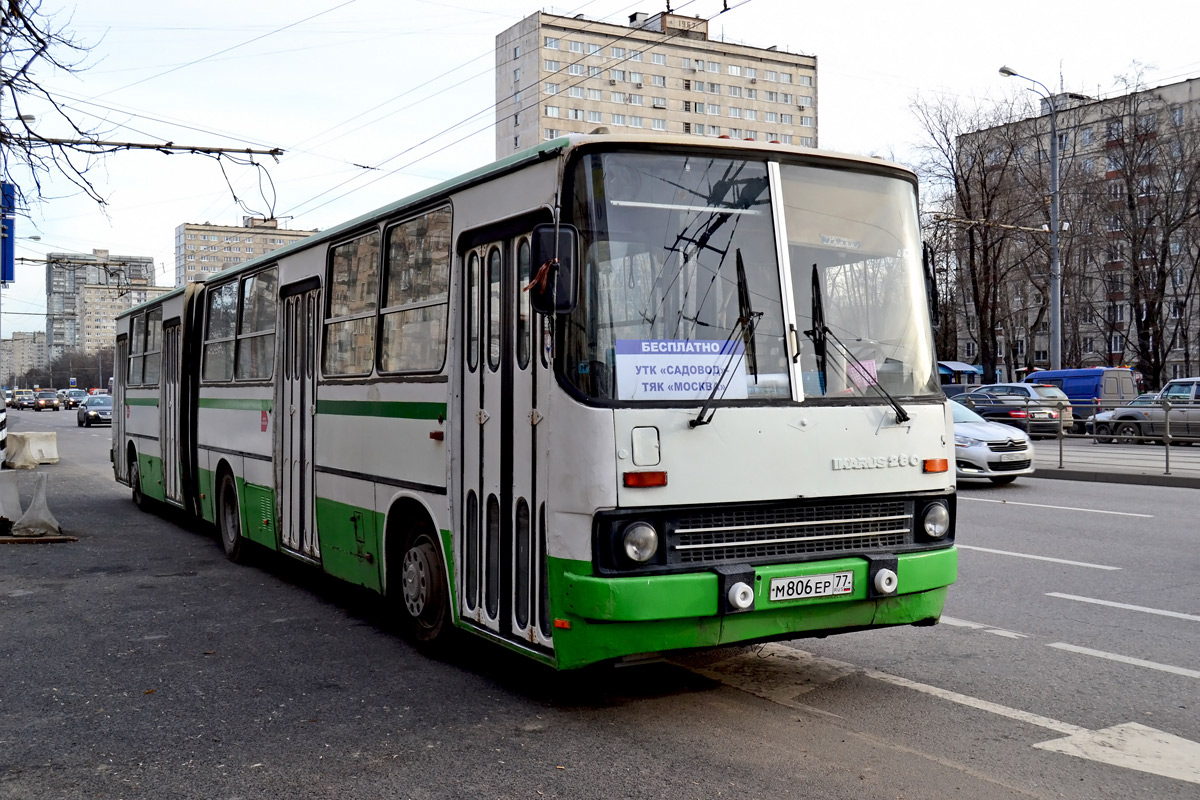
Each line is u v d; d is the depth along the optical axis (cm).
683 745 483
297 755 480
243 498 1011
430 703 558
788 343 528
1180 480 1695
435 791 432
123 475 1608
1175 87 6166
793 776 442
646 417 488
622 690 577
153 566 1027
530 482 532
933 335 586
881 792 424
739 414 506
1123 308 6334
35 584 929
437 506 629
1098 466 1900
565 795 425
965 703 545
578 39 9456
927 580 539
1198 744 481
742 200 534
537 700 561
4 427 1995
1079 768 451
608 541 480
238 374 1034
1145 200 4731
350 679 610
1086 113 4766
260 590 899
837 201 561
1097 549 1045
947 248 4459
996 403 2562
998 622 731
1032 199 4469
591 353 492
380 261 724
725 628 494
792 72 10544
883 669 612
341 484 775
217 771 462
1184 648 657
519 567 545
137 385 1505
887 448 544
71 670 637
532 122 9388
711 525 497
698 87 10031
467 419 599
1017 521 1253
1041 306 4953
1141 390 4712
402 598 700
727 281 523
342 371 782
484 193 589
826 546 523
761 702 550
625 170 514
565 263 482
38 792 440
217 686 598
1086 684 579
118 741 504
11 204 1070
